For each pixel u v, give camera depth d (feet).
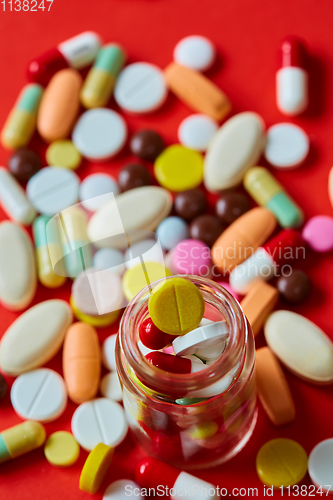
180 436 0.58
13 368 0.65
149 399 0.56
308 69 0.75
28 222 0.71
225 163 0.70
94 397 0.65
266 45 0.76
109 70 0.75
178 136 0.74
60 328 0.66
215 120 0.74
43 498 0.62
